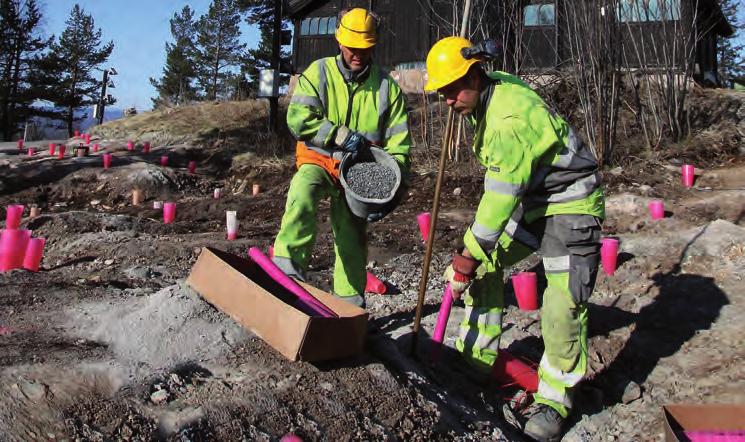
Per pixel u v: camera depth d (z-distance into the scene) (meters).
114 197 12.55
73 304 4.30
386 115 4.20
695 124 12.00
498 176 3.34
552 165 3.49
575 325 3.62
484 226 3.39
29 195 12.61
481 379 4.13
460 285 3.69
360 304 4.43
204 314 3.54
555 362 3.68
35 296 4.50
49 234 7.78
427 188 10.18
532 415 3.74
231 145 16.28
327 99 4.09
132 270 5.84
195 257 6.77
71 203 12.43
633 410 4.00
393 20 18.89
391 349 3.82
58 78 50.38
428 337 4.53
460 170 10.74
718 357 4.36
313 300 3.60
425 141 12.08
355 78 4.11
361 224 4.36
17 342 3.34
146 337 3.36
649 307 5.20
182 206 10.84
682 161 10.46
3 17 45.69
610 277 5.88
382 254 7.12
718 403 3.93
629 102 12.16
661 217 7.48
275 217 9.84
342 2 19.77
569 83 12.39
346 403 3.15
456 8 11.66
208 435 2.76
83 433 2.64
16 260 5.66
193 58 56.97
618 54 10.78
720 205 7.77
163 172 13.49
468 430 3.44
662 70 11.41
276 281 3.83
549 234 3.60
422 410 3.32
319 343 3.23
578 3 10.96
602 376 4.38
